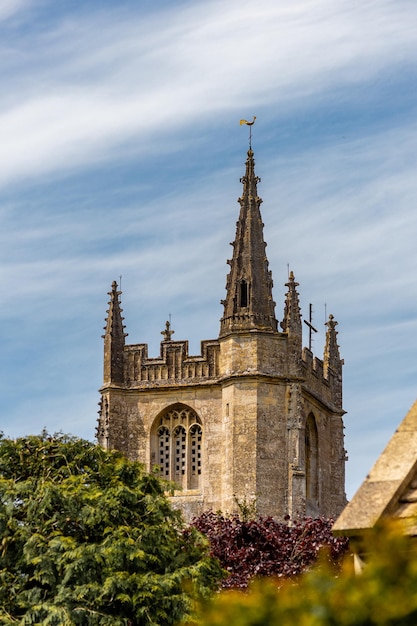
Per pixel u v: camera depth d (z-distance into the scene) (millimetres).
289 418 118875
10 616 54594
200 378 122188
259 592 16484
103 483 63844
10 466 64188
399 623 15352
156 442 123062
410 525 17703
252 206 125062
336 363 132625
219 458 120188
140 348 124438
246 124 127062
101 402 123938
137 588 54031
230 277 122938
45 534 58062
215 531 80188
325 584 16391
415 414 19516
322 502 127562
